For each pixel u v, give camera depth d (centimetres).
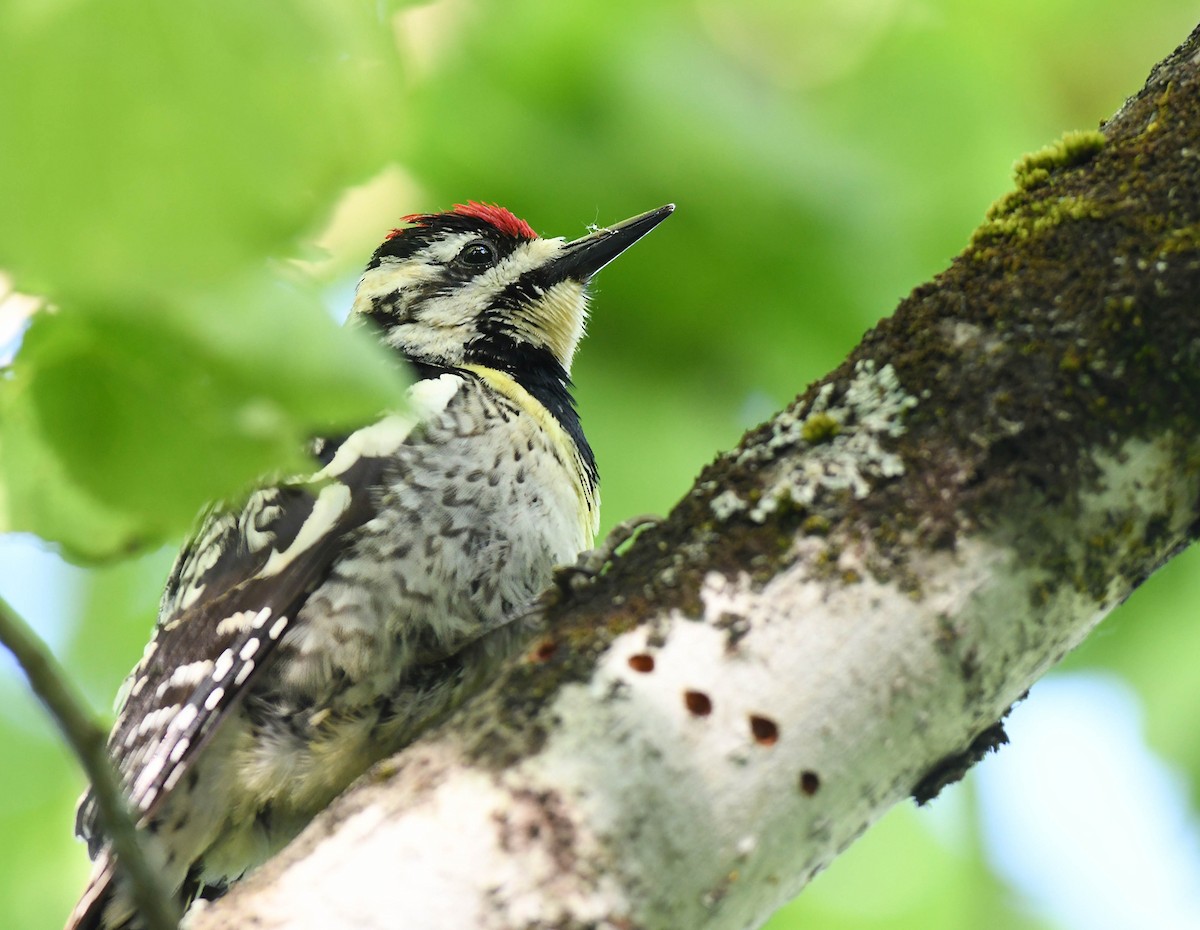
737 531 323
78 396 249
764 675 303
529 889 286
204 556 331
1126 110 325
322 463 330
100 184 203
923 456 321
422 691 329
